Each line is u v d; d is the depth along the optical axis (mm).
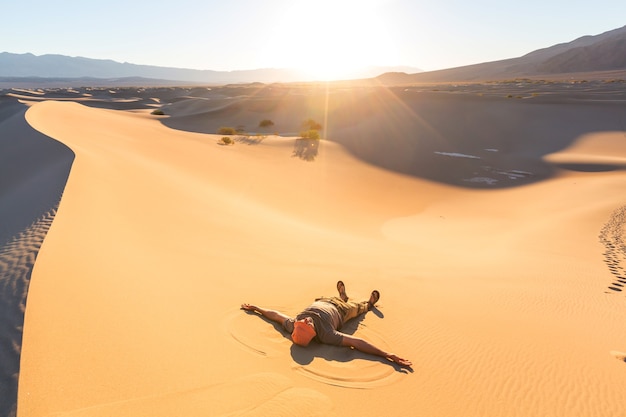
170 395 3607
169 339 4566
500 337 5637
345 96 80938
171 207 12305
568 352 5324
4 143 25984
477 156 38094
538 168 34156
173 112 82438
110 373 3789
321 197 23172
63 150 19062
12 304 4801
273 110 76688
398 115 57906
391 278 8242
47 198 11055
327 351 4789
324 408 3707
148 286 5926
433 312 6441
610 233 15992
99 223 8891
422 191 27422
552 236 15898
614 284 9211
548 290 8383
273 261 8523
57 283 5422
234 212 14047
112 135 30328
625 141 41375
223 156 29812
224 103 85000
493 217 21344
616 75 178750
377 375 4367
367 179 28891
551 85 108750
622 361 5180
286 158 32375
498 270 10102
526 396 4223
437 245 14555
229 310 5641
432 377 4438
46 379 3570
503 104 58656
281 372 4223
